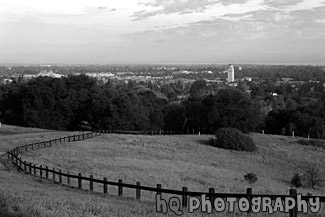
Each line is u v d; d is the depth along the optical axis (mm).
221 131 62469
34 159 36562
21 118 92250
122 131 82438
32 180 24375
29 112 88625
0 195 12812
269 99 136375
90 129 90625
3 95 100500
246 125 78938
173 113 93000
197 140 65688
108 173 30812
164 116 96062
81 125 94688
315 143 69125
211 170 40750
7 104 97375
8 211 11023
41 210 11688
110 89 95250
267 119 89812
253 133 79312
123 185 18500
